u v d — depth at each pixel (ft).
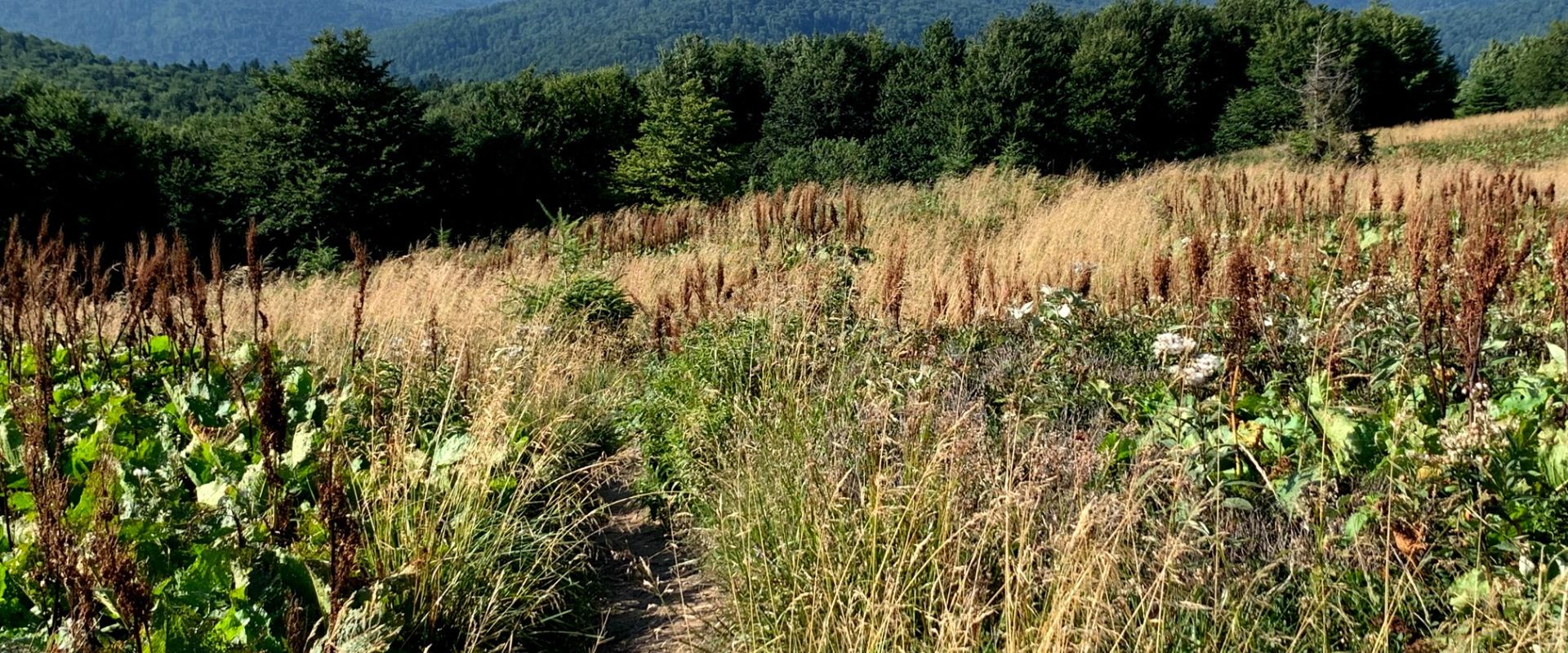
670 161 118.21
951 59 167.53
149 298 19.13
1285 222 38.75
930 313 22.11
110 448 13.07
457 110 149.07
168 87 446.60
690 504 16.92
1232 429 12.80
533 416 19.66
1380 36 177.68
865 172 113.60
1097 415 15.14
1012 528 10.98
